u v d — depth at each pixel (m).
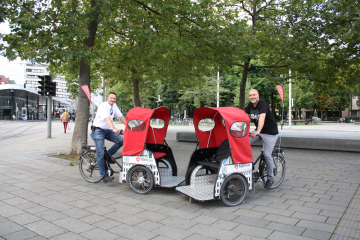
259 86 33.25
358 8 8.06
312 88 11.06
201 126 4.92
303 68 9.79
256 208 4.12
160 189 5.17
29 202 4.29
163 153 5.31
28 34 6.92
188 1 8.43
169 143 12.71
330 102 49.59
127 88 18.70
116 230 3.28
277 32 9.29
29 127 26.56
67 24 6.98
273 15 10.09
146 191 4.80
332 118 60.66
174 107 46.53
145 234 3.17
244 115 4.48
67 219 3.61
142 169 4.89
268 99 37.97
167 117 5.54
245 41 9.10
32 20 6.47
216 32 8.72
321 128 26.27
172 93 39.53
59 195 4.68
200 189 4.55
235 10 10.51
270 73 11.65
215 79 32.56
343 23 8.52
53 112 68.75
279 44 9.50
